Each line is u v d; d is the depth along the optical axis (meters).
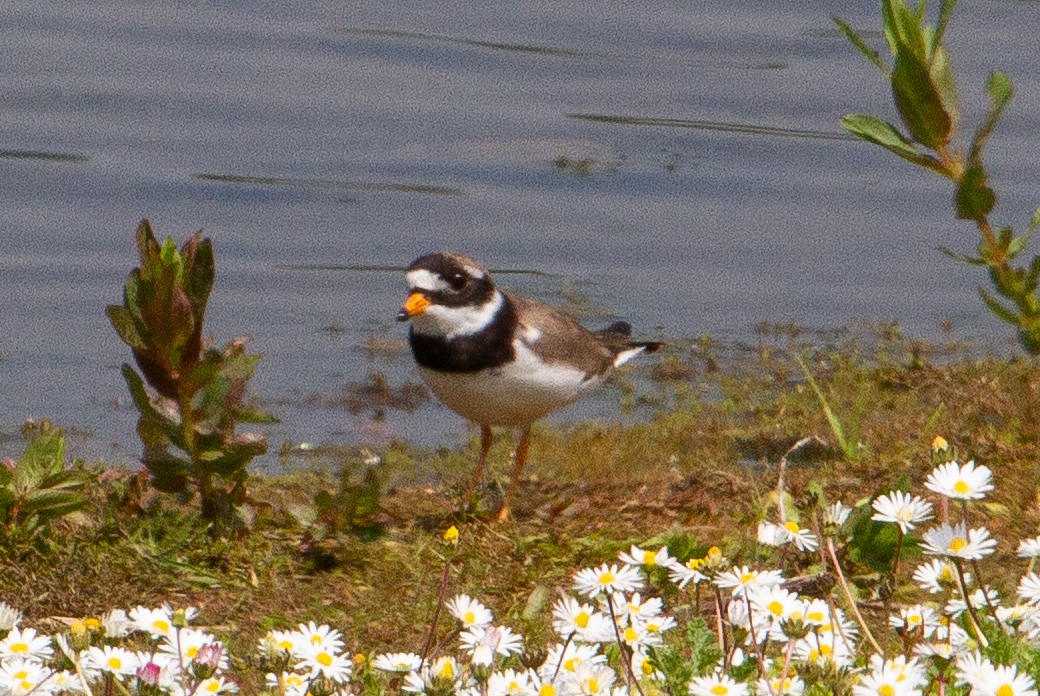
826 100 22.03
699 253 18.12
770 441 12.28
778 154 20.81
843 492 9.97
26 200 18.70
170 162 19.81
